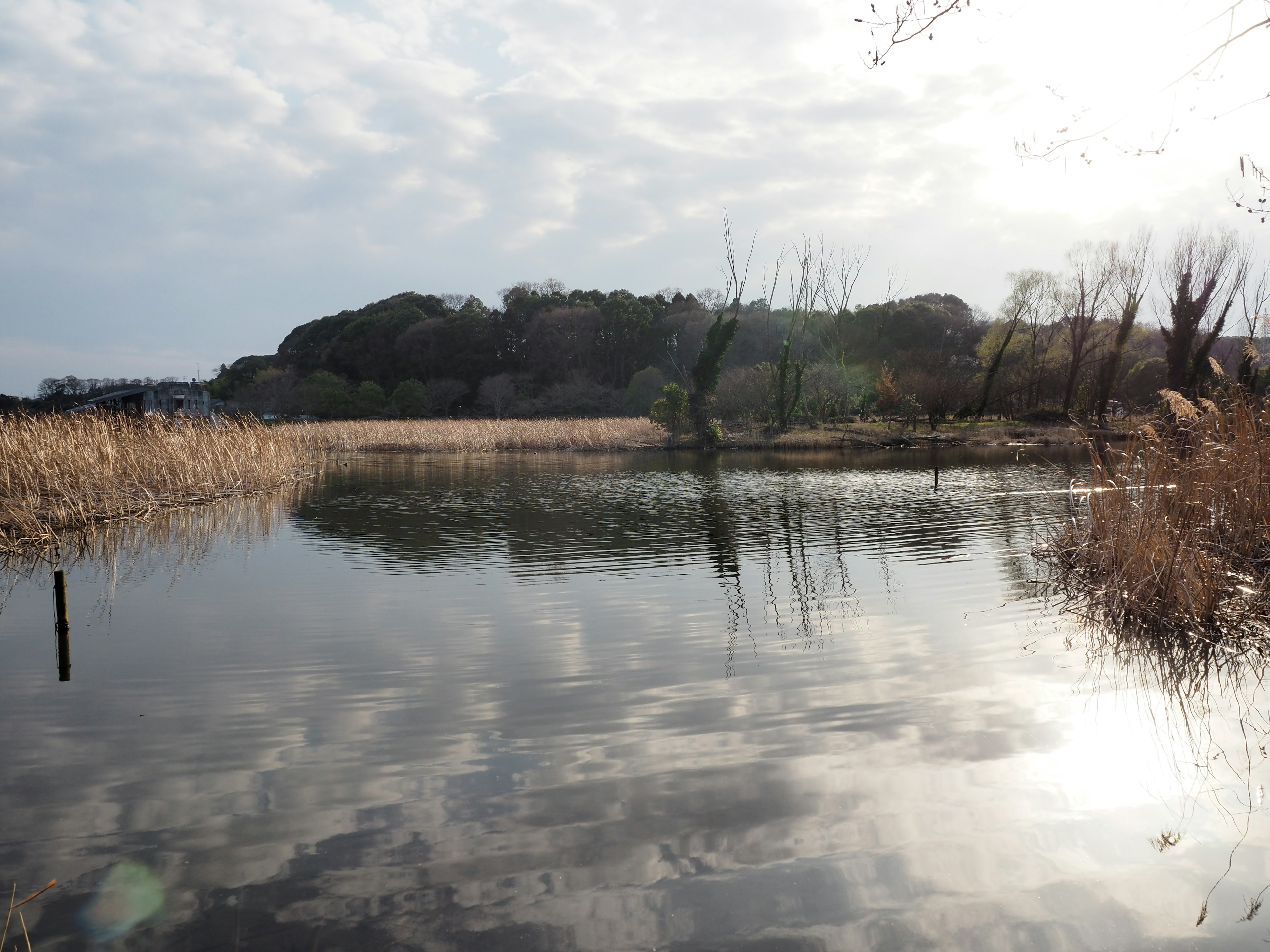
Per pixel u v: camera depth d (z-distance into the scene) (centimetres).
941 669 629
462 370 8081
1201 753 467
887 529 1371
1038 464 2709
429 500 1873
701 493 1977
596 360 8106
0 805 429
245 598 920
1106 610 784
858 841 381
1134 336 4791
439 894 345
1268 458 819
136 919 331
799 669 637
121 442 1762
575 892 346
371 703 578
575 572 1052
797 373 4262
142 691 609
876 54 576
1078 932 314
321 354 8994
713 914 329
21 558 1170
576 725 529
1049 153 648
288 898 344
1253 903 329
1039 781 437
